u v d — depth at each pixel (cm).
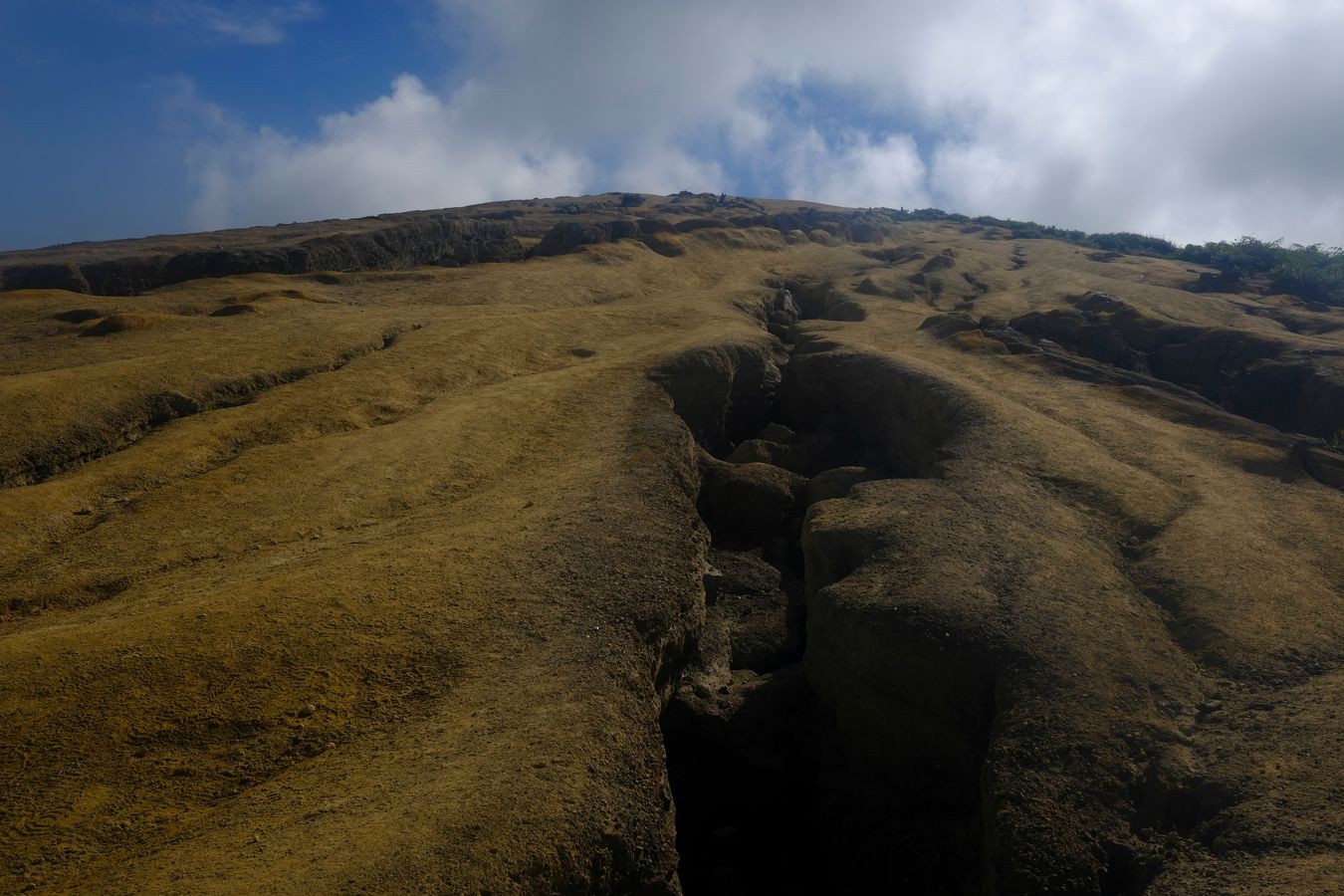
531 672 1761
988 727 1883
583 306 5731
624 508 2519
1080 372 3966
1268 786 1542
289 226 12425
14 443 2689
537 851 1306
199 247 9769
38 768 1432
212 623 1806
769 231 9406
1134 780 1642
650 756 1636
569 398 3575
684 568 2272
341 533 2447
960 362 4191
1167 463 2909
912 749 2019
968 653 1936
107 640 1738
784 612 2828
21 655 1681
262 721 1573
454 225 7919
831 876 2033
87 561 2211
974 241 9825
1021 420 3200
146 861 1271
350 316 4622
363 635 1814
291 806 1387
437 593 1988
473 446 3042
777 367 4550
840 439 3959
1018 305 5697
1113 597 2128
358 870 1214
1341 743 1591
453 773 1448
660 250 7950
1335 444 3200
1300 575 2170
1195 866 1456
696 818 2138
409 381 3634
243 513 2489
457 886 1218
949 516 2498
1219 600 2083
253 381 3428
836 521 2569
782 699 2406
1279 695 1780
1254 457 2947
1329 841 1395
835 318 5919
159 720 1552
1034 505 2580
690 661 2398
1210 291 6306
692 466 3225
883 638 2030
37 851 1288
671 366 3950
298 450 2897
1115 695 1808
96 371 3212
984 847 1689
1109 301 5103
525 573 2112
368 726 1602
